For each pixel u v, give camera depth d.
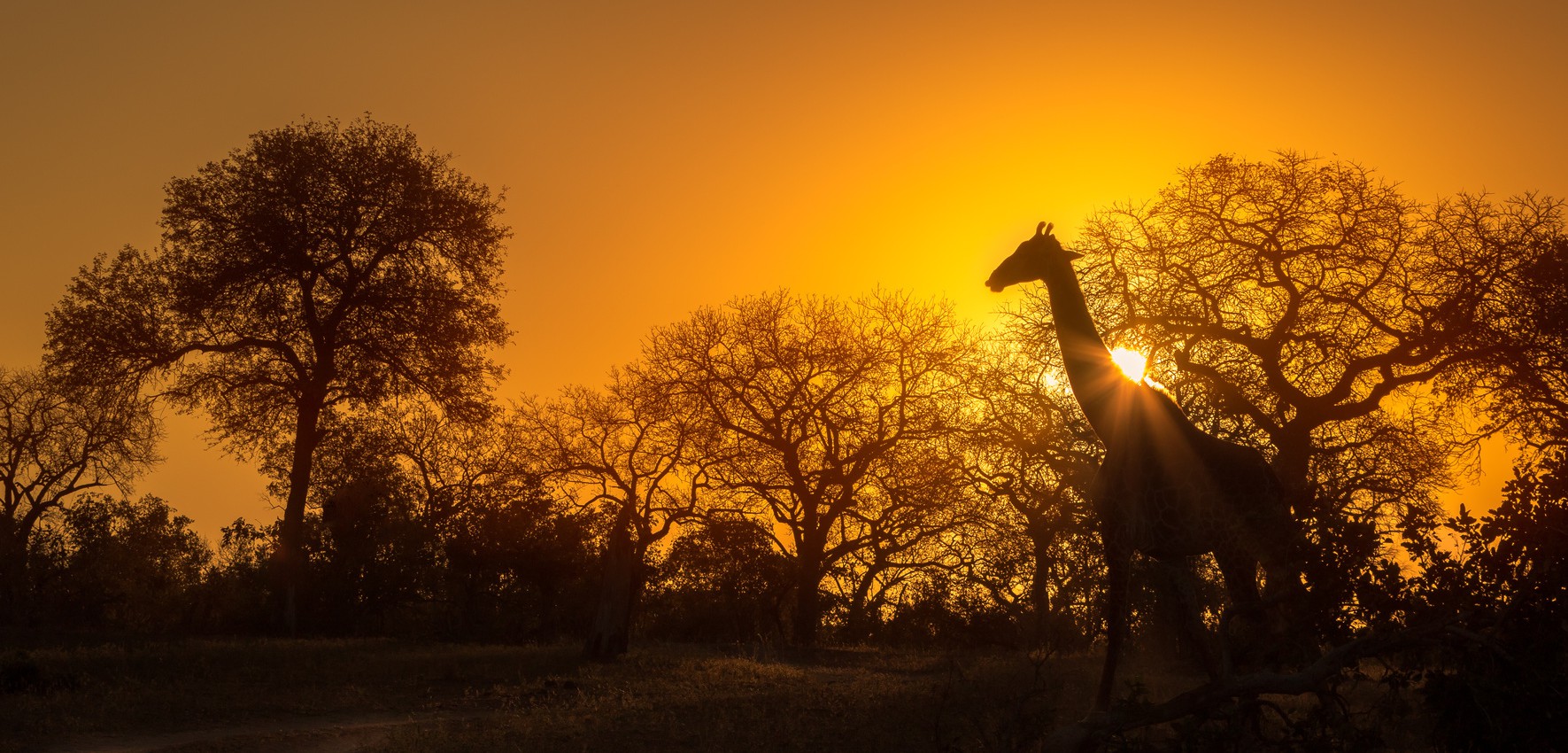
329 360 32.66
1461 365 21.47
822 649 26.97
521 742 12.38
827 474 32.16
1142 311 22.84
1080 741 7.88
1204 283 23.02
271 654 21.56
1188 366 21.30
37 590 32.00
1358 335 21.88
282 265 31.97
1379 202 22.28
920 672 19.59
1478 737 7.69
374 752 12.37
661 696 15.69
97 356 31.23
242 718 14.73
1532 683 7.50
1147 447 9.27
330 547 32.22
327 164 32.62
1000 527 28.89
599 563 31.17
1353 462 20.02
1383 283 22.34
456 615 32.50
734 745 11.80
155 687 16.53
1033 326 25.81
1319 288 22.22
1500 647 7.50
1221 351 21.83
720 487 32.41
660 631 32.44
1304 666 8.27
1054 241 10.80
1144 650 14.88
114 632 27.58
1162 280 23.02
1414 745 9.56
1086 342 10.24
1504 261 21.52
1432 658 8.65
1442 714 7.97
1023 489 27.16
